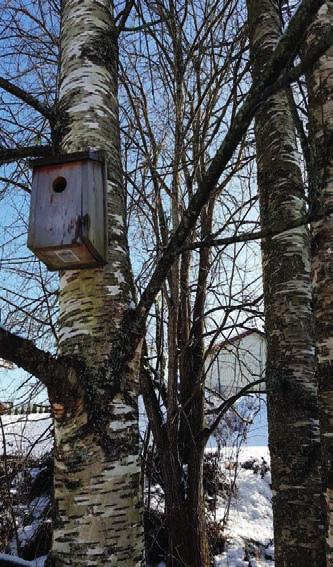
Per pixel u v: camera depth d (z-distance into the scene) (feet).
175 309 16.47
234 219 18.84
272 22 13.61
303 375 11.08
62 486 6.31
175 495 16.71
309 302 11.55
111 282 7.17
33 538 17.34
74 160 7.34
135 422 6.66
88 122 8.13
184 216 6.31
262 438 34.60
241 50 15.78
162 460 16.97
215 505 20.81
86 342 6.75
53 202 7.16
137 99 19.08
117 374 6.64
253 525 23.26
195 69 19.04
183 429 18.49
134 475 6.43
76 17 9.14
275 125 12.81
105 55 8.86
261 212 12.67
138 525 6.32
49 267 7.36
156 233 17.49
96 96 8.39
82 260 7.07
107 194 7.65
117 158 8.24
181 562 16.20
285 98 13.10
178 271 16.71
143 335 7.06
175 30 17.17
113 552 6.00
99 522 6.07
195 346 19.12
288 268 11.76
